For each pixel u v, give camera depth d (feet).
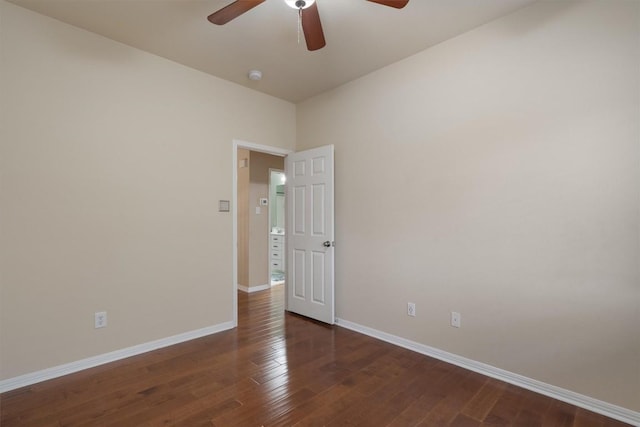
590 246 6.21
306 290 11.65
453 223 8.10
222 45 8.48
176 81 9.39
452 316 8.13
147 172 8.80
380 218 9.74
